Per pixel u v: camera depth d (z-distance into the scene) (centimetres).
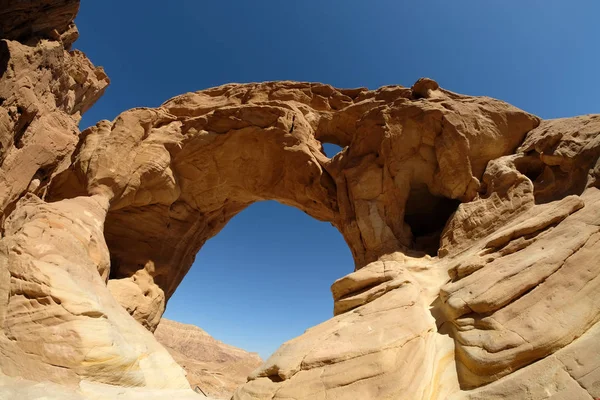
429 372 721
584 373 536
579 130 1208
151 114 2019
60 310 871
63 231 1201
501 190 1258
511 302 730
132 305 1812
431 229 1794
